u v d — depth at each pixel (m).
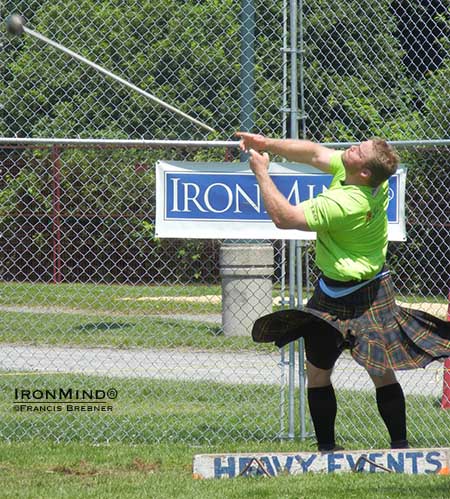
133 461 25.88
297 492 21.53
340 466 23.91
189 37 50.22
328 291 23.22
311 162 24.34
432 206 46.75
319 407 24.11
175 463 25.72
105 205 55.00
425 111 51.69
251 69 33.38
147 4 48.84
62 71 49.56
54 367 42.84
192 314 59.41
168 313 59.84
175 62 50.97
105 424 30.34
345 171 23.27
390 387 24.33
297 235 27.77
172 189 27.67
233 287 46.31
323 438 24.38
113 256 60.56
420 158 43.00
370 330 22.88
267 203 22.80
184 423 30.73
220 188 27.73
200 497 21.19
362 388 37.94
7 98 50.03
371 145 22.67
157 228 27.61
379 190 23.09
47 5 47.56
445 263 50.25
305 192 27.86
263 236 27.73
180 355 46.62
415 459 23.91
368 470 23.83
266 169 23.17
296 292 30.48
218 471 23.75
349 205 22.53
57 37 48.06
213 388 36.94
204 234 27.72
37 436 29.22
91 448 27.55
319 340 23.70
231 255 45.94
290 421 28.66
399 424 24.30
